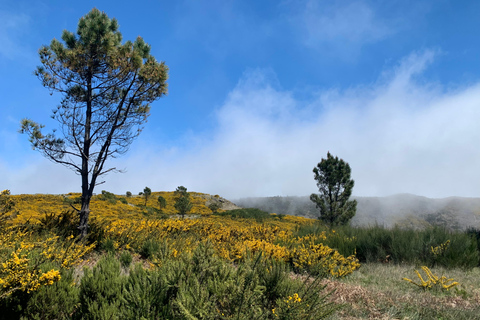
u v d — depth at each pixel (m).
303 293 3.98
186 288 3.64
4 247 5.04
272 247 8.33
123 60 10.34
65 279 4.16
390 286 6.61
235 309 3.34
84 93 10.78
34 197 28.67
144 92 11.11
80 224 9.45
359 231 12.46
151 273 4.00
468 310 4.96
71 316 3.73
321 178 23.52
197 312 3.20
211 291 3.66
